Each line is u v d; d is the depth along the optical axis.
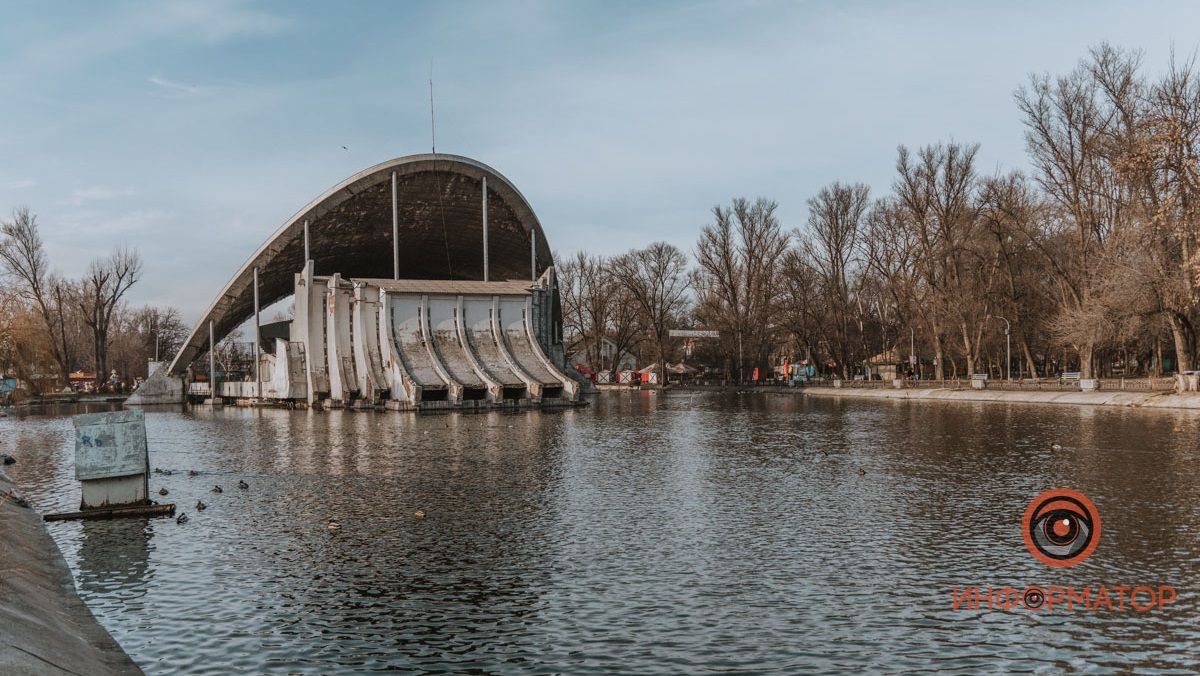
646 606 9.42
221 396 73.12
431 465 21.38
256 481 18.94
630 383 93.62
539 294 58.47
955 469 19.47
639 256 95.62
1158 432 27.30
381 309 52.97
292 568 11.16
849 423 35.00
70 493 17.88
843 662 7.80
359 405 50.62
